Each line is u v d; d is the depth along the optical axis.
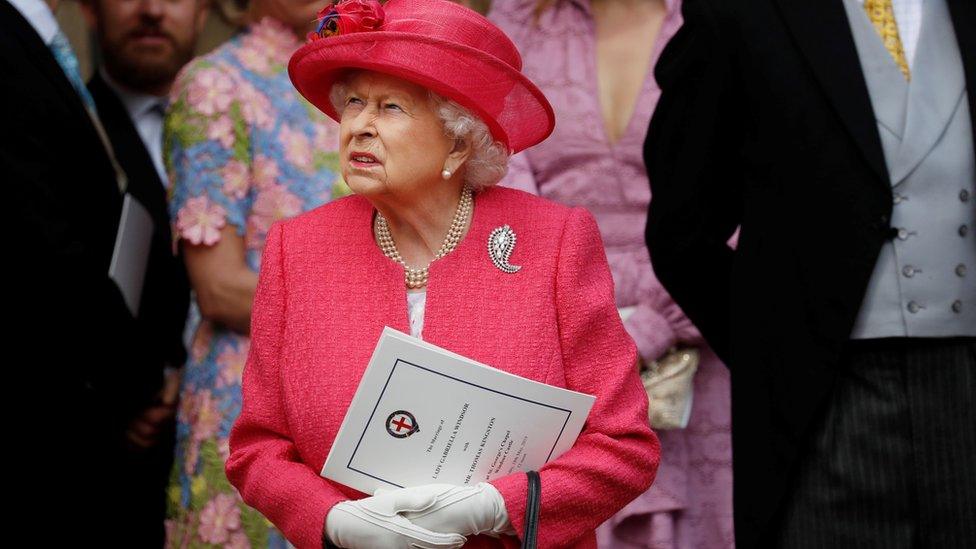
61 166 14.97
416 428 9.60
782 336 12.21
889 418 12.00
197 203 15.12
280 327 10.30
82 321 15.10
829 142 12.12
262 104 15.28
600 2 16.45
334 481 9.72
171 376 17.09
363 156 9.92
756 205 12.43
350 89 10.06
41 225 14.55
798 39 12.27
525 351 9.95
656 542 15.16
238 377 15.25
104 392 15.89
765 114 12.31
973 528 11.98
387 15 10.02
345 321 10.09
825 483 12.08
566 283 10.11
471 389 9.56
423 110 9.91
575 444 10.17
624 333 10.42
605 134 16.06
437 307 10.05
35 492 15.38
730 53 12.52
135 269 15.60
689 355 15.27
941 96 12.07
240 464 10.26
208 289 15.18
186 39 19.39
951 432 11.98
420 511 9.54
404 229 10.37
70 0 21.45
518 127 10.23
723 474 15.51
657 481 15.23
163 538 17.27
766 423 12.27
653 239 13.21
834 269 12.02
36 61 14.93
